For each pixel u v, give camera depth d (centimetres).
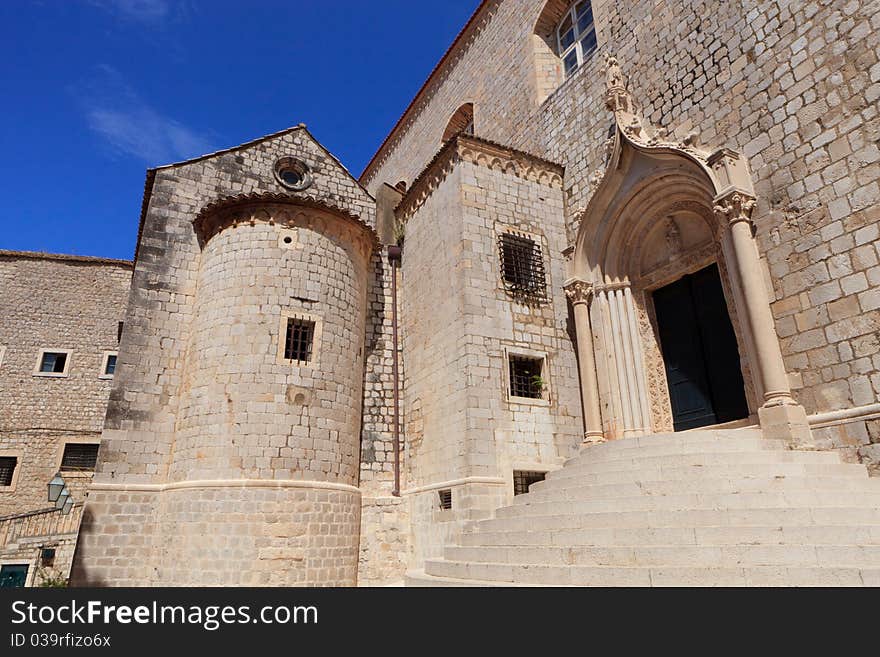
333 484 1333
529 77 1909
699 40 1261
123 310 2828
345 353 1475
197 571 1159
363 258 1659
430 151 2630
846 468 807
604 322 1320
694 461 848
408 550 1414
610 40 1560
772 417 907
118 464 1284
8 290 2692
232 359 1325
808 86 1008
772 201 1026
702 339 1213
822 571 537
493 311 1380
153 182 1555
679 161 1184
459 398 1299
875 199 876
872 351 845
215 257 1455
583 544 751
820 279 927
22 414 2514
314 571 1234
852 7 961
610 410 1246
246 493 1212
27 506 2380
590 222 1387
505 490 1223
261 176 1720
